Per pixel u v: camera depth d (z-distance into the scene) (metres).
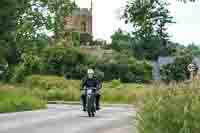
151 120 11.26
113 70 80.94
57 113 27.97
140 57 83.06
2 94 40.38
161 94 11.59
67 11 71.38
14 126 19.34
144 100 11.84
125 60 81.00
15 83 65.88
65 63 78.44
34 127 18.97
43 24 69.88
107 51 85.38
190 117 10.62
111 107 39.72
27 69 70.06
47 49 78.06
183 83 11.71
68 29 74.94
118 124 20.69
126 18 15.87
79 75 78.25
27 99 36.34
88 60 80.56
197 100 10.82
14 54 66.25
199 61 59.59
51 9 70.31
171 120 10.91
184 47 61.81
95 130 18.16
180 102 11.01
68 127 19.19
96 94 25.77
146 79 78.31
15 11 43.12
